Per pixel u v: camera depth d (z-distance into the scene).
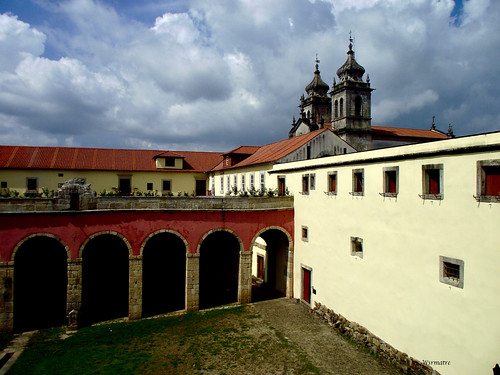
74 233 21.33
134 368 16.33
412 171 15.47
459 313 13.22
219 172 44.62
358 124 45.56
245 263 24.83
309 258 24.00
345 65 46.00
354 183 19.42
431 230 14.50
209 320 22.02
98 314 23.59
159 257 29.91
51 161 41.19
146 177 44.88
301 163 25.31
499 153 12.02
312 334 19.77
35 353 17.80
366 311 18.22
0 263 20.02
